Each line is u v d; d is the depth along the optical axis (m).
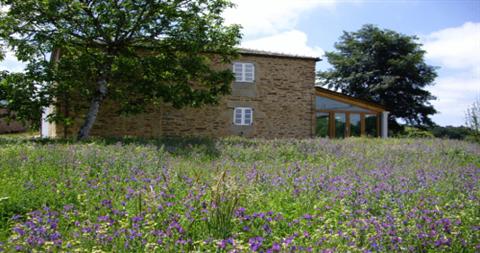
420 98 44.19
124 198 6.62
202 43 19.61
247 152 14.09
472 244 5.32
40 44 17.94
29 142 14.08
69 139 16.58
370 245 5.07
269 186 8.04
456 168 11.48
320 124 25.70
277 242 5.10
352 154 14.10
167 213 5.70
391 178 9.02
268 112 24.59
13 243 4.61
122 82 21.16
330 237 5.16
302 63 25.28
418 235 5.19
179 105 19.89
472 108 19.95
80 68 18.50
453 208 6.65
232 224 5.51
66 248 4.64
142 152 11.63
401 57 43.41
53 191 7.00
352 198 6.93
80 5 17.91
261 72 24.53
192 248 4.97
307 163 11.93
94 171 9.00
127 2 18.56
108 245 4.88
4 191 6.92
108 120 21.91
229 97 23.89
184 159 12.12
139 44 20.77
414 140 20.17
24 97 17.55
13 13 17.83
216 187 5.63
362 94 44.22
